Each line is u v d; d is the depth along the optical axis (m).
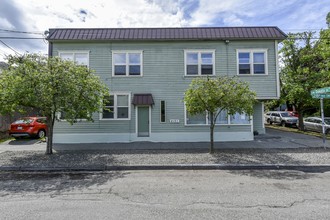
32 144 12.74
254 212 3.90
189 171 7.14
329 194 4.83
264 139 13.83
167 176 6.52
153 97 13.69
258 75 13.73
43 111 9.05
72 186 5.59
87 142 13.34
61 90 8.34
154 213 3.89
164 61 13.83
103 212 3.95
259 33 13.72
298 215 3.76
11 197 4.80
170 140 13.50
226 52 13.83
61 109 8.84
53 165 7.55
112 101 13.67
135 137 13.54
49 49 13.55
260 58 13.90
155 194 4.93
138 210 4.03
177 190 5.21
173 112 13.65
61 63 8.80
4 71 8.66
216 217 3.71
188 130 13.59
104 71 13.72
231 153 9.40
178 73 13.79
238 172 6.96
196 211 3.97
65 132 13.36
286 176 6.43
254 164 7.52
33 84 8.19
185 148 10.91
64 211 4.00
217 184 5.67
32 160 8.28
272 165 7.41
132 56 13.92
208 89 8.95
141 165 7.48
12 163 7.81
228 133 13.62
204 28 14.16
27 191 5.22
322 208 4.05
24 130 14.20
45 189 5.36
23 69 8.33
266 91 13.70
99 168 7.38
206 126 13.59
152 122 13.59
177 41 13.83
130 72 13.83
